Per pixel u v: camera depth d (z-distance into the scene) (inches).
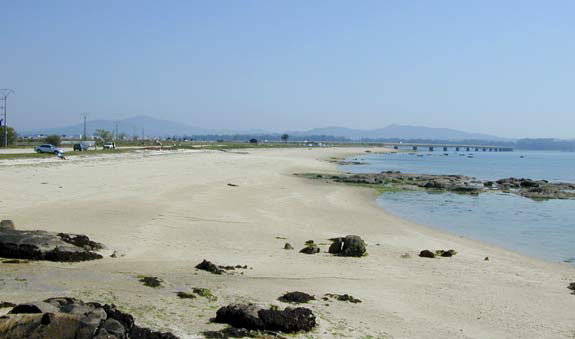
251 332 444.1
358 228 1171.9
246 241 923.4
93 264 666.8
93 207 1176.8
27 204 1149.7
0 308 441.7
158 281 586.6
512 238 1182.3
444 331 509.7
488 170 4338.1
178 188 1681.8
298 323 460.4
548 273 827.4
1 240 668.1
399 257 863.7
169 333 399.5
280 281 650.8
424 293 650.2
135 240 853.2
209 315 484.1
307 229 1107.3
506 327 540.7
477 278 753.0
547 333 530.6
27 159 2100.1
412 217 1460.4
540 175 3791.8
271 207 1417.3
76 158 2453.2
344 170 3619.6
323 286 643.5
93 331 347.3
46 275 584.1
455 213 1585.9
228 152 4963.1
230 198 1544.0
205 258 762.2
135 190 1541.6
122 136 6899.6
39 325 342.6
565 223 1424.7
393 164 4926.2
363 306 568.1
